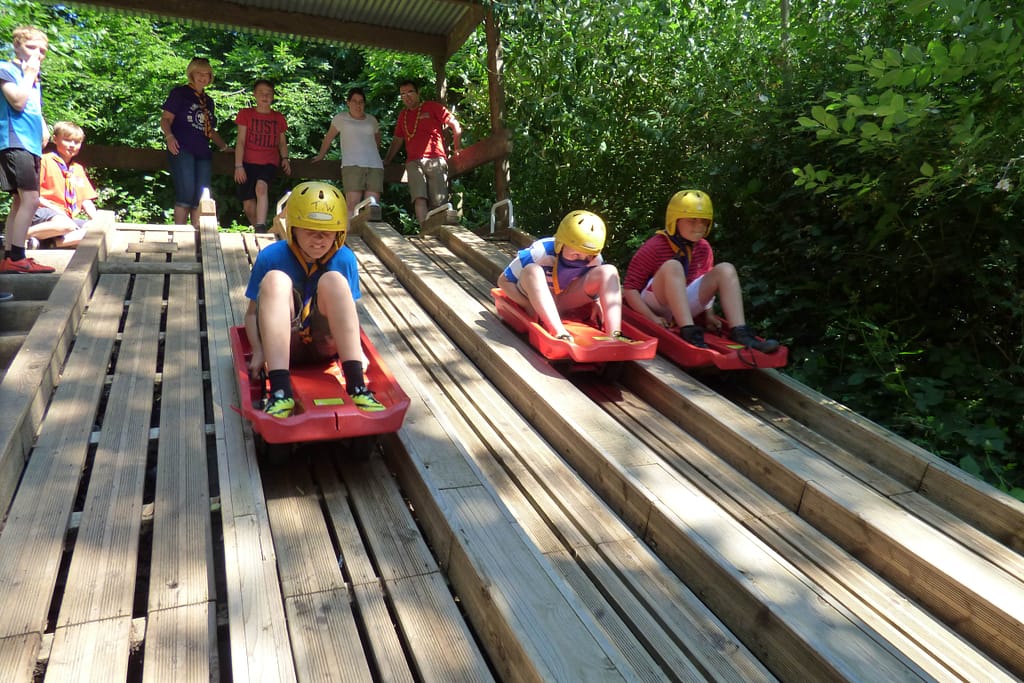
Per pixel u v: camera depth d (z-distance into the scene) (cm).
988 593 217
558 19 700
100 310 439
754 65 615
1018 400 422
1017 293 443
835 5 540
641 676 193
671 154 682
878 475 307
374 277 556
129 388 342
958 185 433
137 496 254
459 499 255
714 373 407
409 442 294
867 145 397
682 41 657
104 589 206
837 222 522
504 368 382
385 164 842
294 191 289
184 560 220
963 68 316
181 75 1222
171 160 722
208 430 307
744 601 221
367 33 821
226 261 552
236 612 199
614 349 365
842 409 351
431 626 204
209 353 381
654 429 347
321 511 258
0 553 218
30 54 453
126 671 177
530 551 224
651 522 263
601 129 695
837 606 220
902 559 242
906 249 477
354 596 217
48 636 192
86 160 782
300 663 187
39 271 471
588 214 392
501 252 579
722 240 627
